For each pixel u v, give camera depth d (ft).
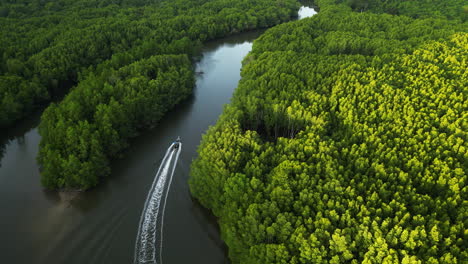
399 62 386.73
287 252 181.47
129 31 516.32
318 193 204.85
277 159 246.06
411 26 506.89
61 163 260.42
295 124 302.66
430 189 218.38
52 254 217.56
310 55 410.31
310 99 315.99
